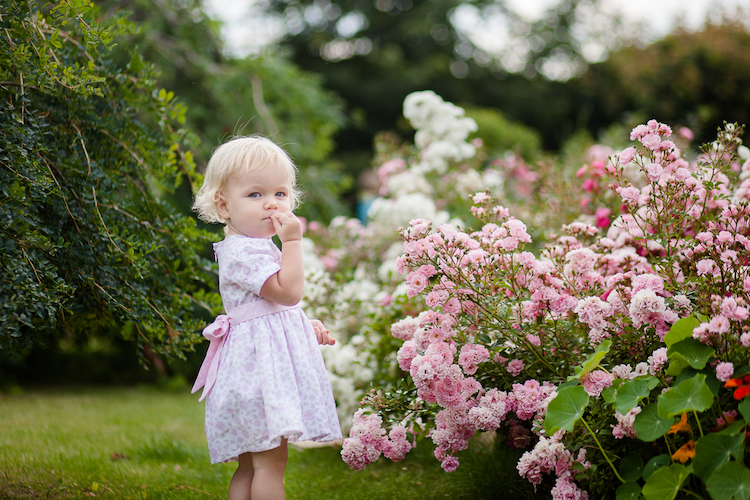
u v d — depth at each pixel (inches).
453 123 185.3
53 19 86.4
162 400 193.0
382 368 117.3
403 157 203.3
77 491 90.7
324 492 96.0
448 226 82.4
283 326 74.6
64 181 86.7
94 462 106.7
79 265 84.6
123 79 98.6
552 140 642.2
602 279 83.9
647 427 64.4
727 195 92.1
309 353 75.6
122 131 96.3
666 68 425.4
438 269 81.4
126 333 100.8
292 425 67.7
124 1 215.9
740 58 390.6
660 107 419.8
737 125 86.7
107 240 86.4
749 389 62.1
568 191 134.9
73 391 212.2
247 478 76.2
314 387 72.9
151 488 93.9
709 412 67.6
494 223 90.8
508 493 88.6
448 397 77.5
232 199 78.1
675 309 75.5
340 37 653.3
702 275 76.0
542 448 70.4
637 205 90.7
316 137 254.7
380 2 664.4
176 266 101.2
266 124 233.8
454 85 635.5
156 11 226.2
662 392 69.2
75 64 84.9
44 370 238.1
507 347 83.4
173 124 201.8
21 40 83.3
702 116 205.8
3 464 103.7
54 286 76.9
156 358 220.4
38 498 86.7
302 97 244.5
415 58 666.2
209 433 71.5
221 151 80.1
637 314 72.9
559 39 677.3
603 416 71.5
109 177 92.0
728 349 67.9
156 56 219.3
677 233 84.4
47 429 136.7
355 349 123.8
